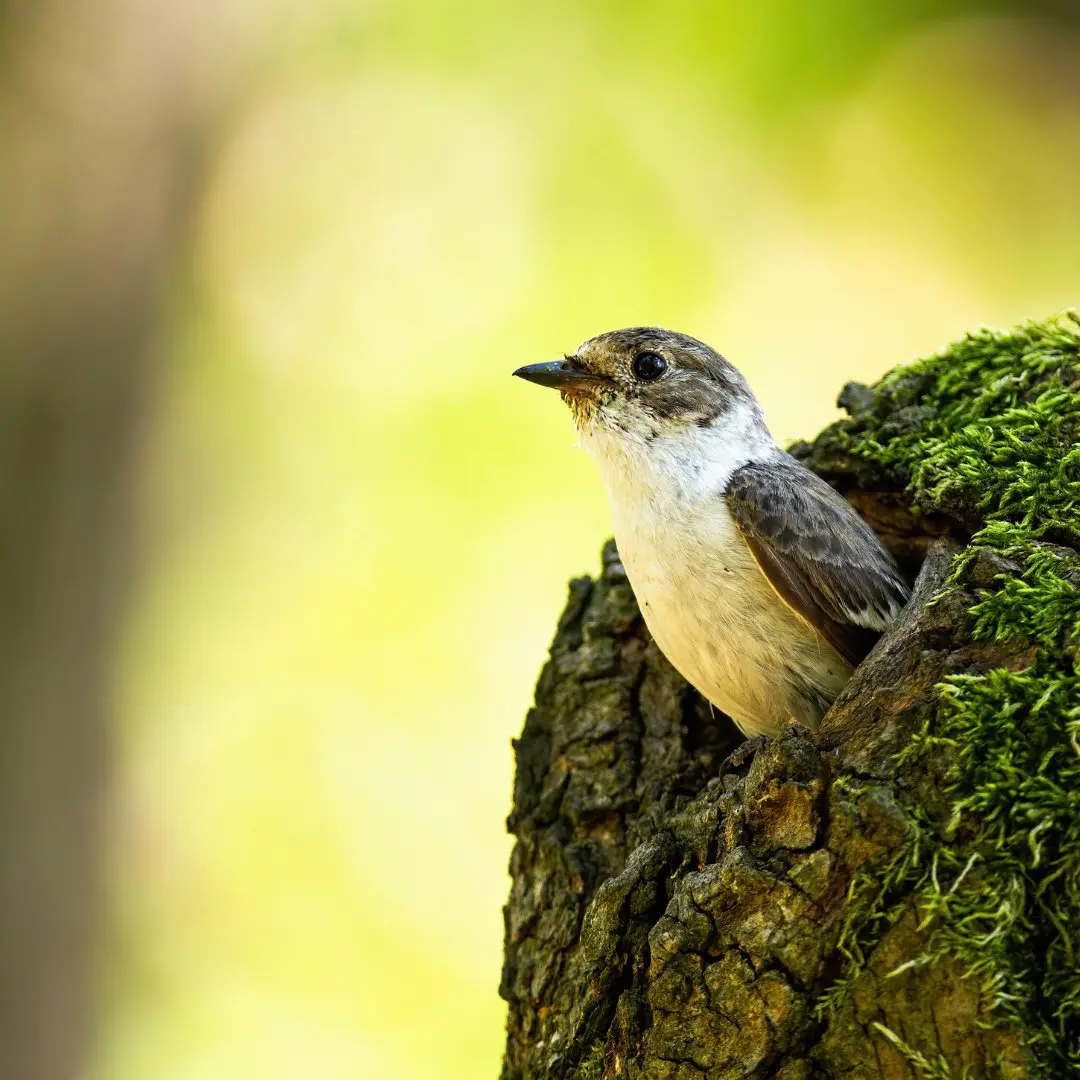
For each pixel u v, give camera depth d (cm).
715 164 1476
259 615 1436
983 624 502
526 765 677
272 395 1470
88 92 1332
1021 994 453
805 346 1426
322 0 1478
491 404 1429
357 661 1420
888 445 656
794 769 495
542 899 637
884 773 489
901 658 525
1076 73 1428
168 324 1393
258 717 1414
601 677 680
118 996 1295
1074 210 1417
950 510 587
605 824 648
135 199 1353
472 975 1295
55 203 1312
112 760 1298
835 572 644
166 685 1412
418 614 1417
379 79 1532
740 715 668
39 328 1294
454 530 1424
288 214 1501
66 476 1292
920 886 469
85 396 1312
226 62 1423
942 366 665
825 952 478
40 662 1252
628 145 1488
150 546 1384
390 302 1477
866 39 1454
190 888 1355
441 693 1395
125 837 1317
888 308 1435
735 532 662
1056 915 460
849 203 1461
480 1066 1238
